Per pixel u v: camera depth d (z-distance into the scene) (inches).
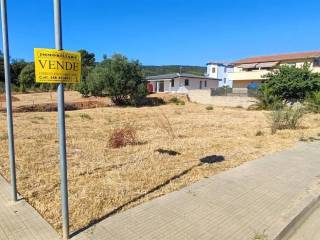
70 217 135.6
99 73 938.7
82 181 185.0
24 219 132.1
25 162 227.5
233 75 1600.6
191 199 158.1
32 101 984.3
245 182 186.2
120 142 290.7
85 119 538.9
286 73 838.5
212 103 1039.0
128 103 976.9
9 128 146.0
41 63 99.3
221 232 125.5
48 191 167.8
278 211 146.4
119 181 186.2
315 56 1409.9
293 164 229.6
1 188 170.6
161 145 295.0
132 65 952.9
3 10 134.9
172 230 125.7
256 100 898.1
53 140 320.5
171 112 721.6
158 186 177.8
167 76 1688.0
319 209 158.6
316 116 596.4
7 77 142.2
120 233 122.2
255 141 322.3
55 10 100.9
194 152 266.1
